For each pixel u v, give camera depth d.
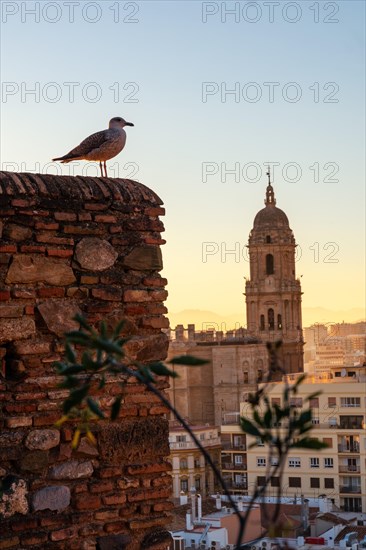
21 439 12.21
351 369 101.88
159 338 13.33
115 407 8.50
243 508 65.19
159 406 13.11
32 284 12.55
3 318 12.31
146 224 13.35
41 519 12.20
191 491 87.69
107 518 12.57
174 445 101.88
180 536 56.16
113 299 13.02
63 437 12.41
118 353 8.02
